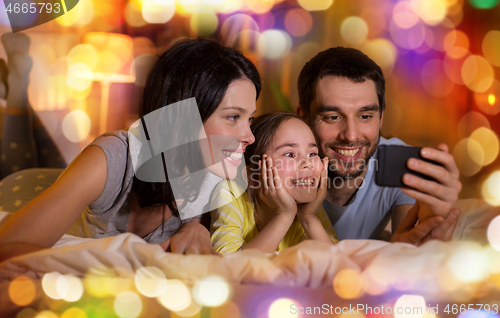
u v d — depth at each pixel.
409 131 3.17
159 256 0.46
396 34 3.23
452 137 3.00
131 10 3.32
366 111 1.02
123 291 0.43
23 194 1.14
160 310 0.43
